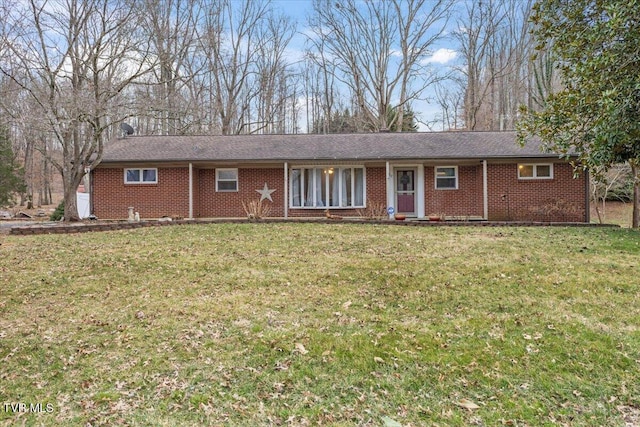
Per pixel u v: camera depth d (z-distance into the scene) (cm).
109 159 1434
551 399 290
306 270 641
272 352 362
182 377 324
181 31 1988
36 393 304
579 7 641
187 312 462
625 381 311
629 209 2117
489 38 2858
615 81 602
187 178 1510
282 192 1556
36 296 522
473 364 338
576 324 412
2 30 1163
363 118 3114
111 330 415
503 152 1404
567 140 747
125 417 274
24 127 1208
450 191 1522
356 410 280
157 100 1425
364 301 497
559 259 688
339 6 2908
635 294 505
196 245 835
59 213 1653
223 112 2911
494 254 733
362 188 1543
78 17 1264
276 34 3138
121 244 842
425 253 752
